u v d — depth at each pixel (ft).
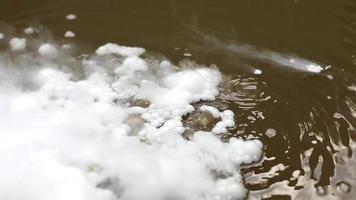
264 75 5.13
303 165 4.18
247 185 4.04
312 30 5.75
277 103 4.80
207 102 4.83
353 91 4.91
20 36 5.68
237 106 4.77
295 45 5.53
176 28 5.80
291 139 4.42
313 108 4.72
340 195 3.94
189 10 6.08
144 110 4.71
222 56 5.39
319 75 5.11
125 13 6.04
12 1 6.22
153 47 5.51
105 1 6.24
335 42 5.57
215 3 6.20
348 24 5.84
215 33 5.73
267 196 3.96
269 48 5.49
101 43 5.58
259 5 6.15
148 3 6.20
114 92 4.91
